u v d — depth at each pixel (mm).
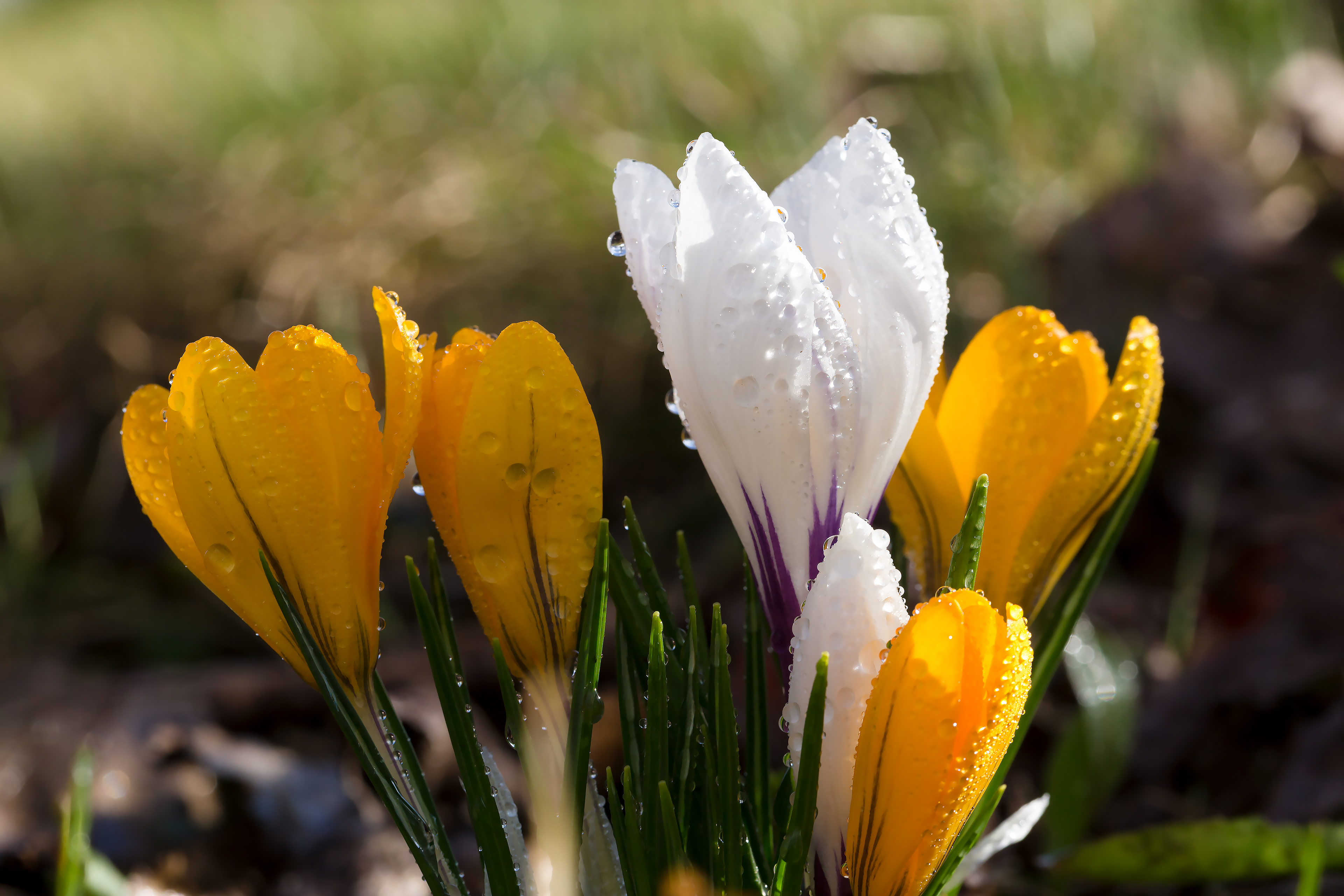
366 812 456
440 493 274
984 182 787
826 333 265
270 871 434
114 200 1069
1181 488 641
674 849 266
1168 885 365
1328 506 559
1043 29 918
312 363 263
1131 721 388
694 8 1062
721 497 276
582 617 273
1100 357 284
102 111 1280
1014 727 262
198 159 1094
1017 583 281
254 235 949
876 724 259
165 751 497
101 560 832
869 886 265
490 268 830
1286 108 867
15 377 974
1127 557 647
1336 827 341
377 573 271
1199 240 757
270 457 262
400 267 859
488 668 563
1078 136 863
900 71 910
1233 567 542
